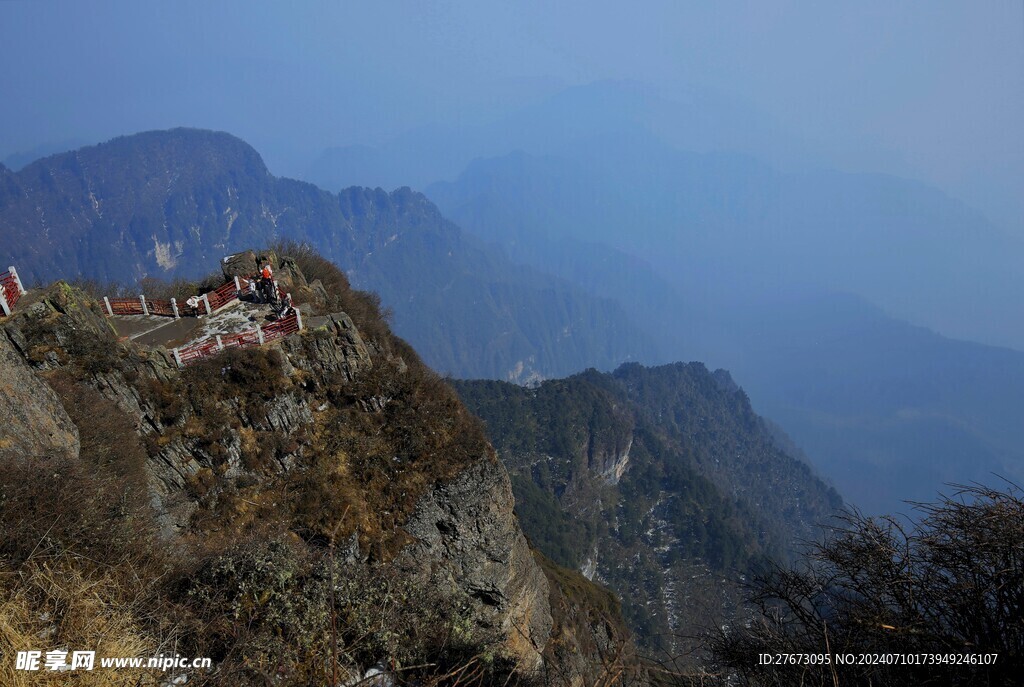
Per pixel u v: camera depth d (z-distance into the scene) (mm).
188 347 22547
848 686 7137
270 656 9266
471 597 22750
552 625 28141
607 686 8930
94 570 9578
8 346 15586
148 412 19891
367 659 10750
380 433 23297
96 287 33656
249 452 21094
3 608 7941
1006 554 6906
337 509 20766
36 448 13891
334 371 23609
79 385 18781
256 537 15492
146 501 16812
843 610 7664
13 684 7133
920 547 7445
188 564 12000
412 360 32656
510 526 25094
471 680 10898
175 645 8430
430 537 22562
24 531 9508
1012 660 6574
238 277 27906
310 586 11789
